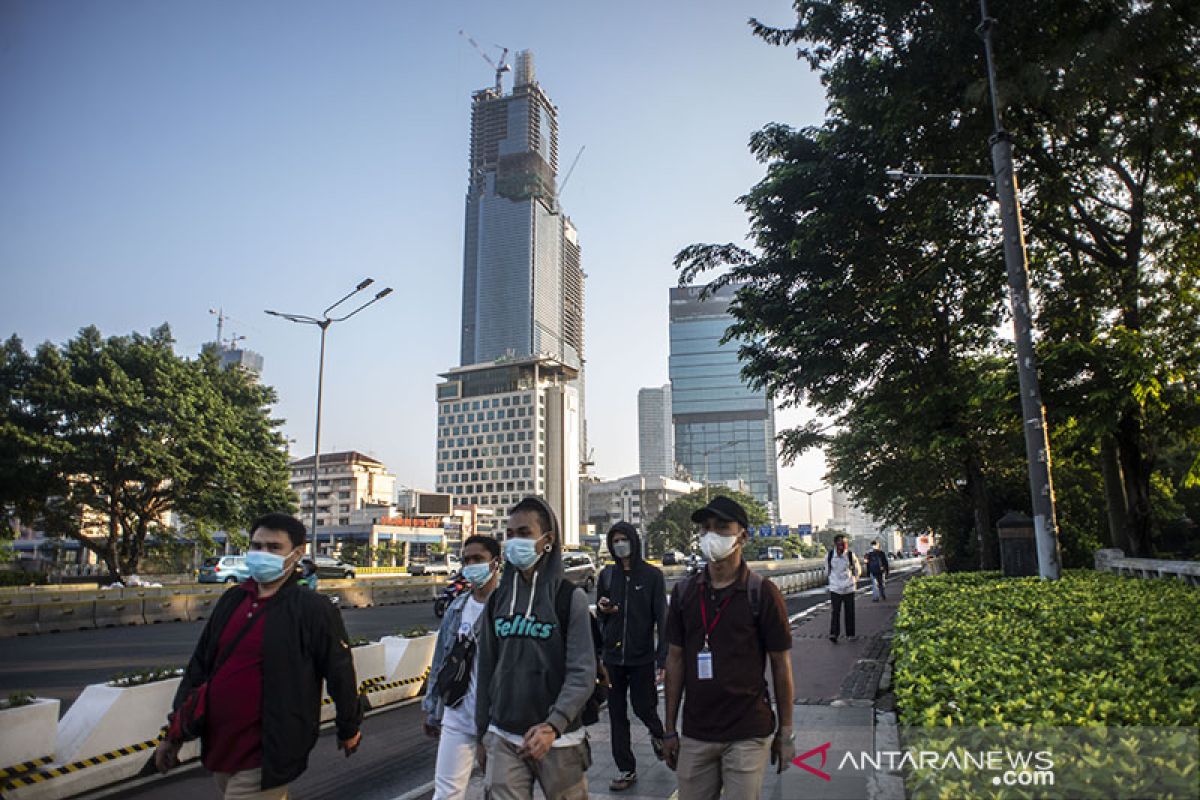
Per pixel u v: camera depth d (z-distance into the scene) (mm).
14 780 5559
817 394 20875
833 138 18891
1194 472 16328
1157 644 4742
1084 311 16922
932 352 19500
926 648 5027
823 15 16531
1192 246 16469
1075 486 25969
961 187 17125
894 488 30938
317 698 3668
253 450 41406
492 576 4770
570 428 155625
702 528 3547
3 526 36281
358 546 81375
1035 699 3480
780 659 3402
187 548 43719
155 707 6688
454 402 158875
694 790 3391
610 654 5980
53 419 35594
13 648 15945
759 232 20641
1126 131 15477
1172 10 12891
